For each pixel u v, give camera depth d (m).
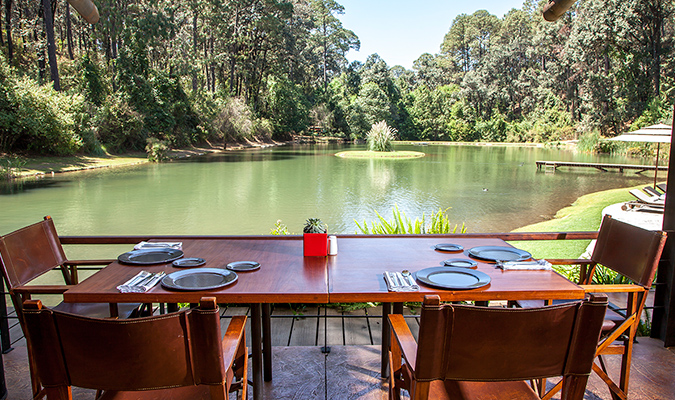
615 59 34.78
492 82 54.72
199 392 1.53
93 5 2.94
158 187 15.39
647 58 32.09
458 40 64.56
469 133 53.56
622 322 2.04
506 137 51.88
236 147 38.50
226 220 10.30
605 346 1.95
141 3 29.19
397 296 1.70
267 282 1.82
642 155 29.25
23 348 2.60
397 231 4.30
